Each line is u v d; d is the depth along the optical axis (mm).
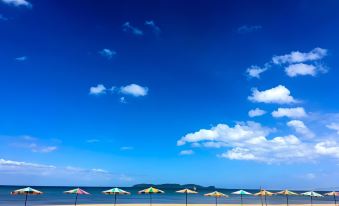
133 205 53781
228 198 105438
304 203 70875
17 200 71125
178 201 80500
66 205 53312
